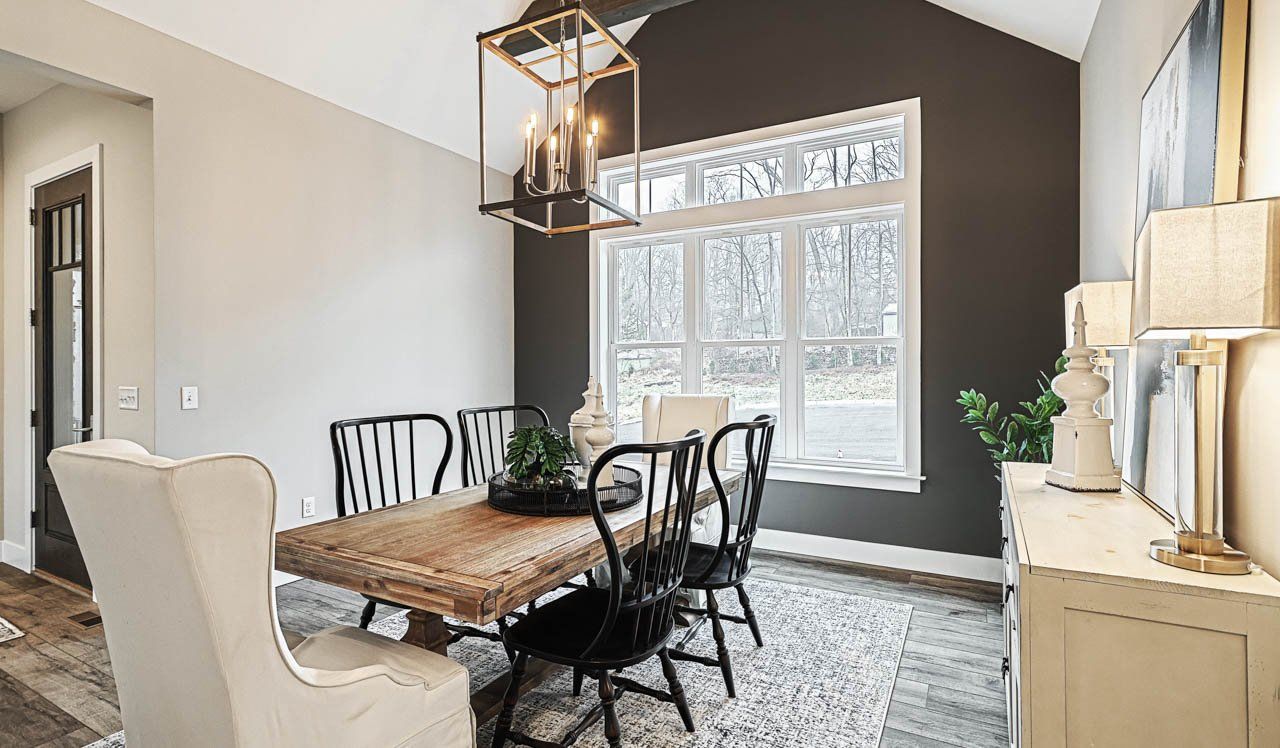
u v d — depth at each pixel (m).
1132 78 2.25
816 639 2.76
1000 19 3.37
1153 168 1.91
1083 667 1.14
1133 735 1.11
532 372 5.05
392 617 3.01
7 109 3.76
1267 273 1.01
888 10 3.77
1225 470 1.41
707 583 2.29
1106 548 1.28
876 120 3.81
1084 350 1.89
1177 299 1.07
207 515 1.17
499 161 4.93
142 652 1.36
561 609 2.03
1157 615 1.09
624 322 4.75
